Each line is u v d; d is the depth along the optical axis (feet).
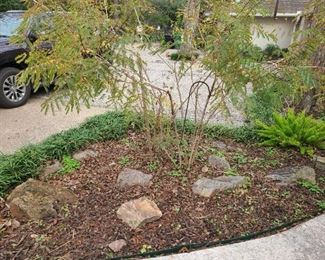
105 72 7.35
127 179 9.05
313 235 7.22
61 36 7.12
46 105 7.61
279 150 11.52
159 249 6.75
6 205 8.55
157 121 9.56
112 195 8.55
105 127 12.55
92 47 7.18
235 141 12.34
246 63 7.34
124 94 8.63
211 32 8.06
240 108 8.36
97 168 10.02
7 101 17.52
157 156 10.11
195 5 8.68
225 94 8.40
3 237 7.27
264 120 12.90
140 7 8.32
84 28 6.84
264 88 7.70
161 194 8.46
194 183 8.79
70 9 7.32
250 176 9.51
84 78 7.14
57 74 7.08
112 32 7.47
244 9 7.86
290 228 7.49
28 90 18.28
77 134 12.08
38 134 14.62
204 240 7.02
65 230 7.37
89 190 8.87
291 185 9.09
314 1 9.08
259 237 7.16
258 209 8.03
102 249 6.76
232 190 8.64
